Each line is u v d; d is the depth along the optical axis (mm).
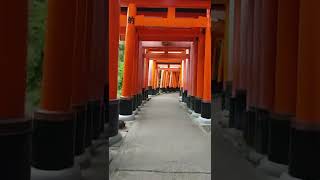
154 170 7629
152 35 24250
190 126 16438
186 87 34531
